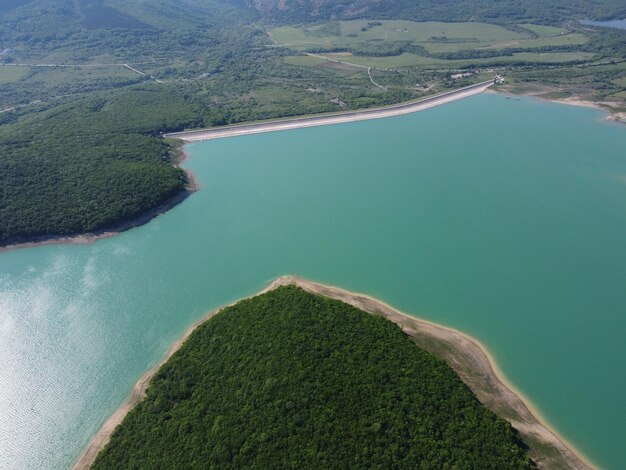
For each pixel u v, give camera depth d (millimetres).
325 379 75875
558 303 103125
